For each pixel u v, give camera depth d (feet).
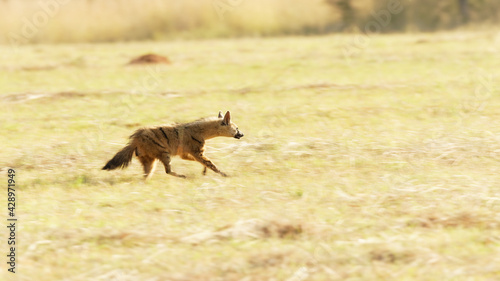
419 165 149.59
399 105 212.84
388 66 296.51
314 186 134.51
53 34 482.28
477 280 92.43
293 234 109.09
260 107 214.28
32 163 156.15
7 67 318.45
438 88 239.71
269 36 481.46
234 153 160.25
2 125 196.85
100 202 126.00
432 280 92.79
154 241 107.14
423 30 488.02
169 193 131.23
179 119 199.93
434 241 104.47
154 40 480.23
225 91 245.45
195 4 510.99
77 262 100.63
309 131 181.68
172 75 288.30
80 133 185.78
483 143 164.96
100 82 275.59
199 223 114.52
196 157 145.28
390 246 102.47
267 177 142.82
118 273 96.53
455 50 337.31
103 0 510.17
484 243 104.37
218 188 134.41
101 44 451.94
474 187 131.44
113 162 136.87
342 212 119.14
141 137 139.03
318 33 483.51
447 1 532.73
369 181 138.21
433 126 185.37
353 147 163.94
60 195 131.44
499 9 526.16
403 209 119.85
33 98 233.76
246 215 117.91
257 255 100.94
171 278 94.48
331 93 235.81
